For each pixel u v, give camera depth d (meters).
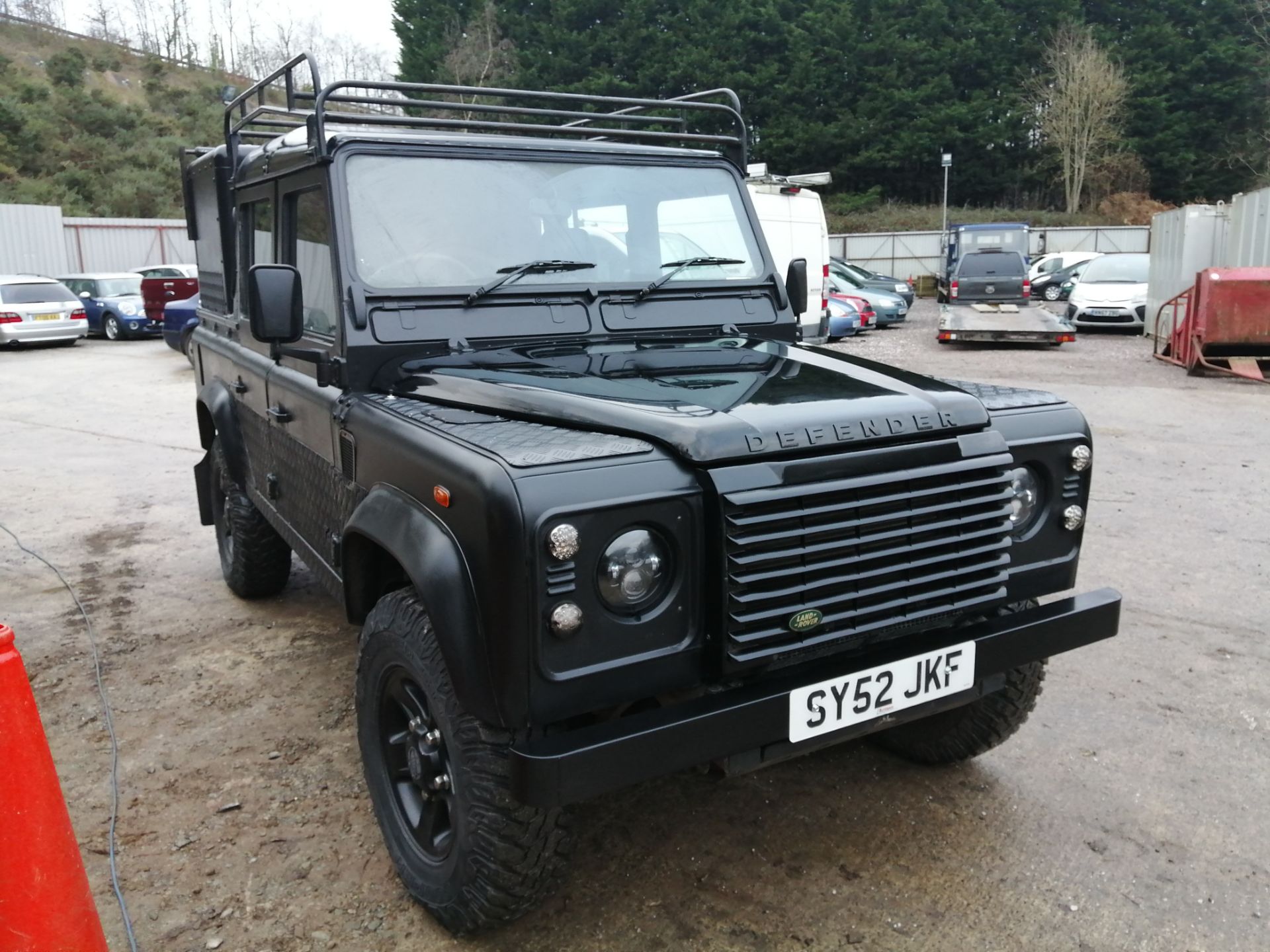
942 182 49.56
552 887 2.58
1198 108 48.22
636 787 3.48
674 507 2.29
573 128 3.57
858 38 49.47
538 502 2.17
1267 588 5.37
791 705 2.40
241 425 4.77
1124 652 4.57
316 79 3.07
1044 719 3.96
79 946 1.96
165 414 11.67
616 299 3.42
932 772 3.58
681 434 2.34
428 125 3.32
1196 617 4.96
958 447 2.62
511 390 2.71
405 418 2.73
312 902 2.89
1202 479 7.77
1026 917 2.80
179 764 3.67
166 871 3.03
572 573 2.20
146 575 5.89
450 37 48.09
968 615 2.75
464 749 2.41
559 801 2.14
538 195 3.41
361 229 3.13
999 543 2.69
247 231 4.18
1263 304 12.93
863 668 2.51
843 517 2.43
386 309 3.11
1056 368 14.34
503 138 3.48
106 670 4.51
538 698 2.21
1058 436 2.94
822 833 3.21
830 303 19.12
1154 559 5.87
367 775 2.98
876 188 47.78
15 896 1.87
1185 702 4.08
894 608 2.52
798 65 47.88
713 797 3.42
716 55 48.16
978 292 21.70
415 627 2.58
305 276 3.41
